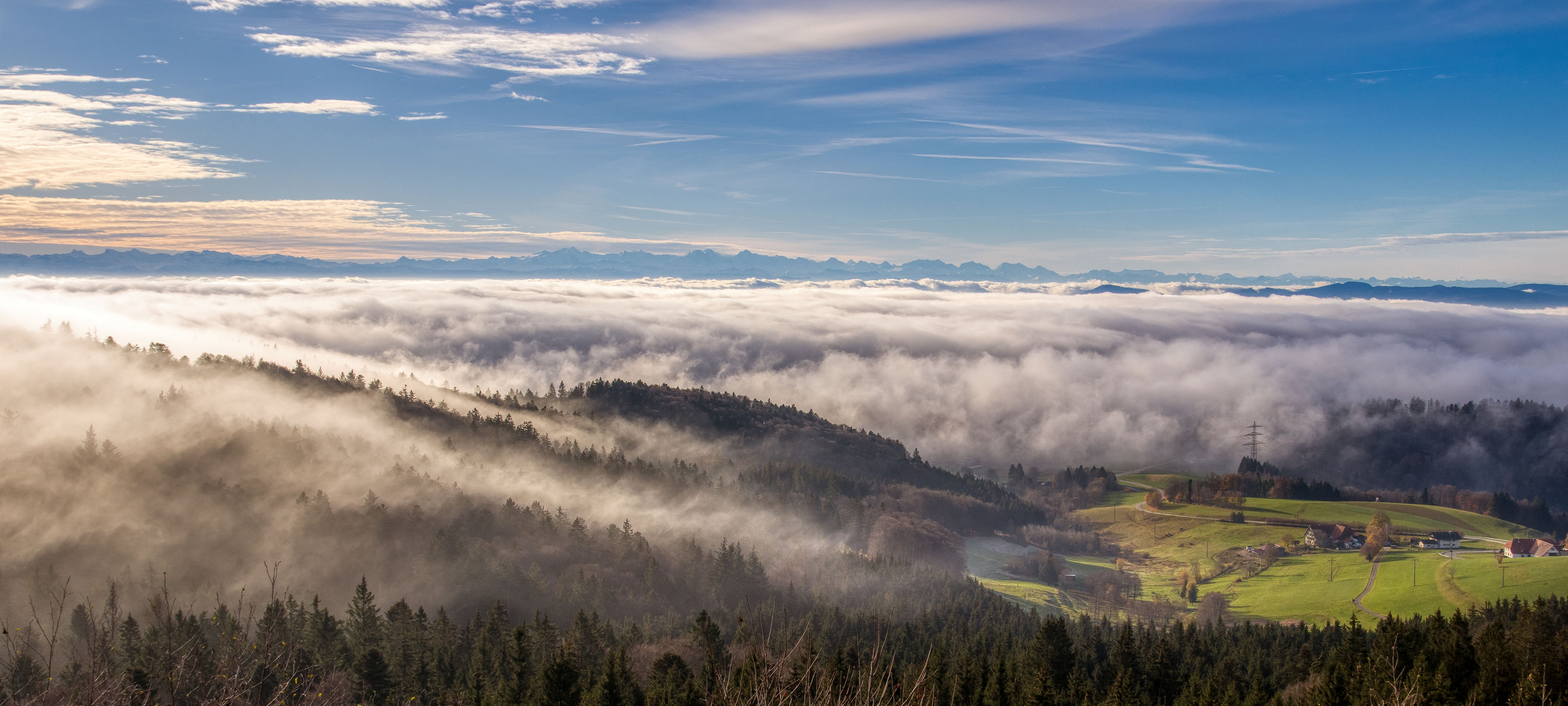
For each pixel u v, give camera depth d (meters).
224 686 17.98
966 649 101.56
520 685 79.00
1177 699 78.19
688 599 147.50
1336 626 111.69
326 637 92.50
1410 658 66.50
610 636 108.81
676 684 76.06
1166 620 156.88
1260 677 73.62
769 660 22.39
